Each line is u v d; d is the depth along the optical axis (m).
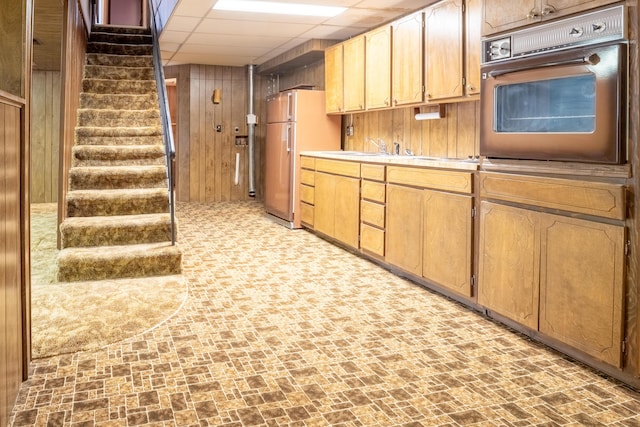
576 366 2.53
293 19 5.52
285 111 6.66
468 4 3.74
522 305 2.83
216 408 2.09
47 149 7.83
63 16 4.34
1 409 1.84
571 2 2.45
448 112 4.46
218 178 9.21
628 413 2.08
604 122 2.29
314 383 2.33
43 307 3.28
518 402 2.17
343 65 5.83
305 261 4.74
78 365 2.48
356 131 6.23
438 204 3.61
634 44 2.19
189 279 4.06
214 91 8.96
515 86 2.88
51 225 5.80
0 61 2.23
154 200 4.64
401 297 3.65
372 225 4.61
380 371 2.46
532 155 2.71
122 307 3.32
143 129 5.29
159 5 6.54
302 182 6.37
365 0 4.80
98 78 6.04
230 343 2.78
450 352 2.69
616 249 2.26
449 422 2.00
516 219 2.85
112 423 1.96
